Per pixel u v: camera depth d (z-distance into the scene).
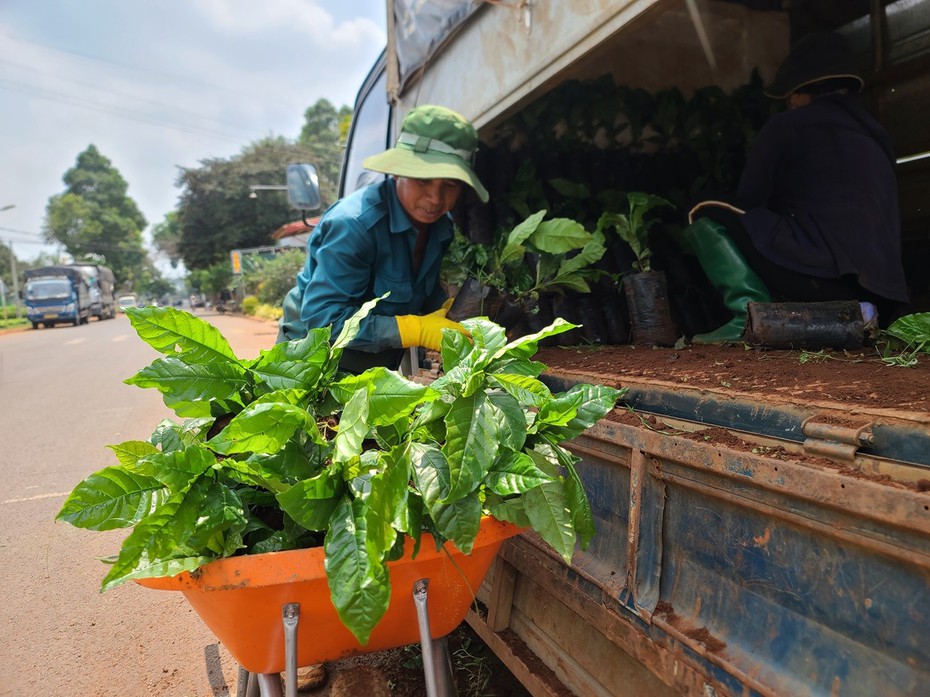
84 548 3.85
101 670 2.71
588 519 1.31
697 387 1.45
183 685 2.61
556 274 2.78
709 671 1.20
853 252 2.39
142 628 3.04
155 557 1.15
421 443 1.26
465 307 2.52
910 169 3.48
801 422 1.20
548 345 2.88
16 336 23.47
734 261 2.55
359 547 1.11
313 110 59.56
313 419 1.28
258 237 38.47
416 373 2.92
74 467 5.33
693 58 4.04
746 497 1.18
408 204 2.46
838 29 3.76
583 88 3.74
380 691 1.55
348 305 2.43
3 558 3.73
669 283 3.29
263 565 1.16
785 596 1.12
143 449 1.33
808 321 2.02
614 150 3.84
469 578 1.40
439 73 3.09
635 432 1.43
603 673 1.53
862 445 1.06
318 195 4.12
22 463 5.48
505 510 1.28
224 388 1.36
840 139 2.54
